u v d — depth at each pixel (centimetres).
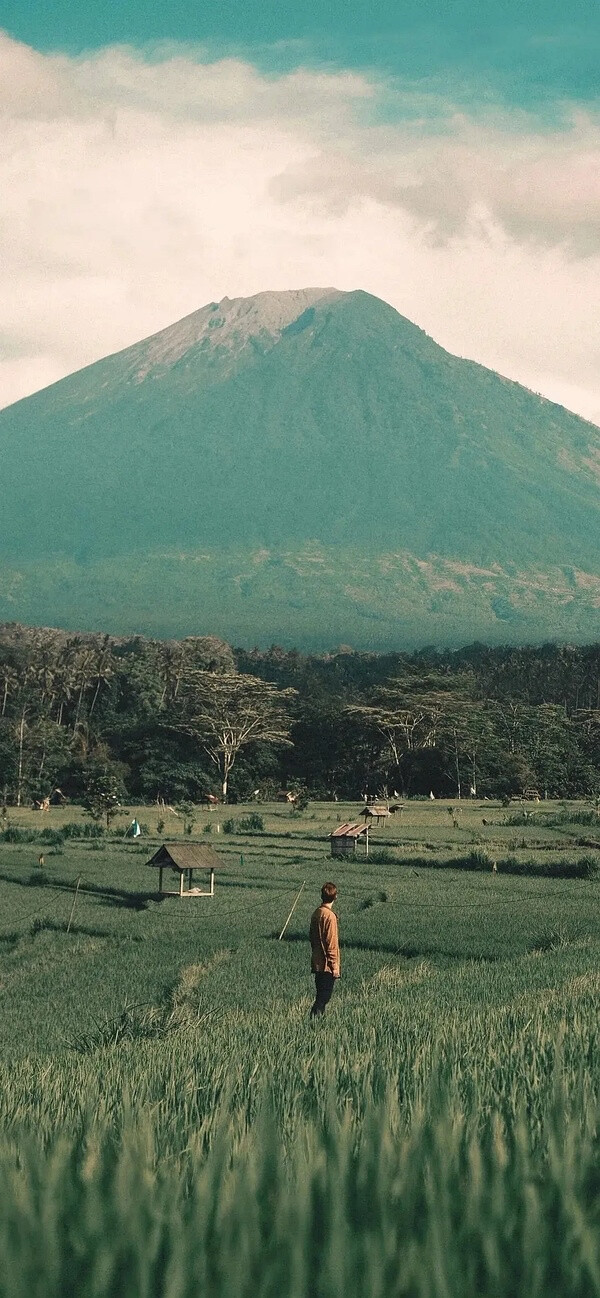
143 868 7231
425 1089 490
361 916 4662
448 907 5050
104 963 3775
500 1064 698
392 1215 292
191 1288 255
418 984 2480
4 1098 674
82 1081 770
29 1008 2864
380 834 9681
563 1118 405
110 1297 254
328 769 16312
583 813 10962
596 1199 293
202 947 4066
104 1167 329
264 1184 310
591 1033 910
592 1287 258
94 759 15050
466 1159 349
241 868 7231
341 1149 336
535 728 16125
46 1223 276
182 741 15550
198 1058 970
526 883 6325
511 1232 284
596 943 3500
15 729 15438
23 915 5128
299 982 3055
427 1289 256
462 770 15475
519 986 2303
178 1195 304
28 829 10012
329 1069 604
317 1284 259
